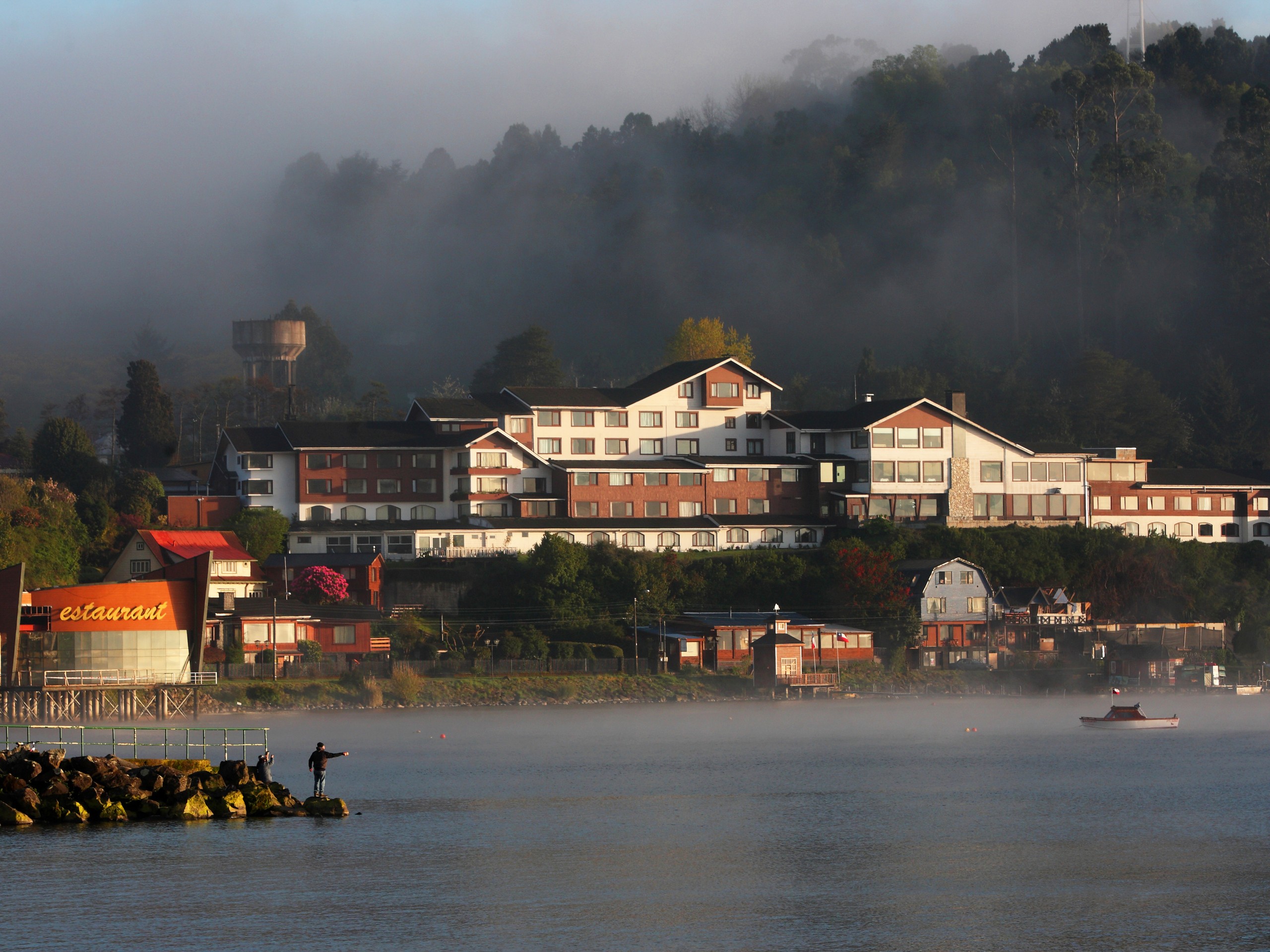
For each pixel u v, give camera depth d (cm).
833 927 17788
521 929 17450
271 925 17288
